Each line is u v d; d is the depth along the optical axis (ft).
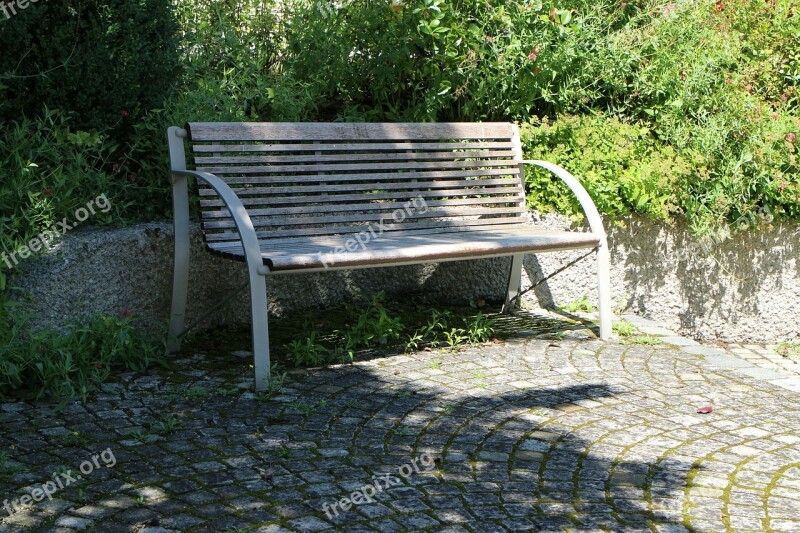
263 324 13.55
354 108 20.88
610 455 11.48
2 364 12.71
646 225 20.06
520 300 19.76
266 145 16.12
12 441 11.38
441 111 21.70
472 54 20.43
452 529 9.31
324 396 13.51
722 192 19.98
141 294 15.49
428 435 12.01
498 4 20.72
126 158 17.22
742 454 11.63
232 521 9.34
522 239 16.34
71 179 15.31
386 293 19.92
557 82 21.22
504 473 10.82
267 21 21.70
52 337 13.41
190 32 20.31
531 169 19.88
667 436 12.21
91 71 15.62
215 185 14.15
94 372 13.73
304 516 9.52
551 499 10.11
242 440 11.64
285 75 20.26
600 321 17.30
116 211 16.16
